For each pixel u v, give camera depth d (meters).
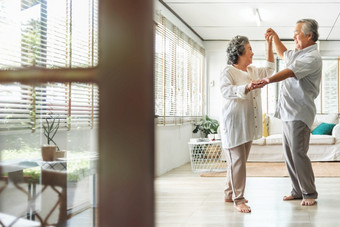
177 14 5.96
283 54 3.35
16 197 0.59
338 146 6.66
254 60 7.88
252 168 5.82
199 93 7.47
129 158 0.26
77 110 1.53
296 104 3.20
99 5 0.26
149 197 0.26
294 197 3.52
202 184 4.45
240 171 3.08
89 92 0.27
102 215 0.26
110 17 0.26
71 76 0.26
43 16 1.83
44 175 0.61
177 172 5.50
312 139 6.70
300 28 3.19
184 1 5.33
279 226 2.62
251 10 5.77
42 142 1.72
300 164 3.26
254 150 6.78
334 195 3.72
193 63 7.07
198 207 3.23
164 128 5.44
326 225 2.64
